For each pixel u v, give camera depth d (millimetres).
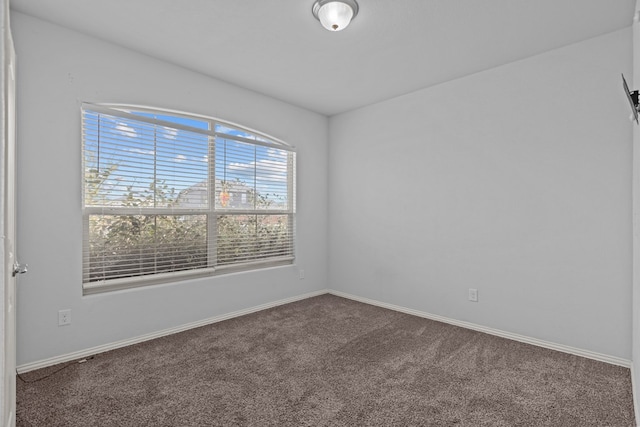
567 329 2570
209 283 3221
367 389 2031
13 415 1556
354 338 2854
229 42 2562
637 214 1846
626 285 2322
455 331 3031
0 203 1150
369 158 3961
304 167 4133
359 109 4062
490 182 2975
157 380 2123
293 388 2039
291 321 3293
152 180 2861
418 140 3504
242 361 2402
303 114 4102
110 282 2609
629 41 2301
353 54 2732
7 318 1310
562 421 1726
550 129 2639
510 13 2158
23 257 2207
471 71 3037
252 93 3541
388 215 3773
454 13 2162
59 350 2354
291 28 2365
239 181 3516
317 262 4312
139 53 2730
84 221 2527
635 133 1917
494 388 2045
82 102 2461
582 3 2049
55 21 2301
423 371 2262
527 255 2768
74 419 1720
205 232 3244
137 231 2793
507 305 2881
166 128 2953
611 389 2029
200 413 1782
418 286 3508
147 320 2799
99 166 2580
